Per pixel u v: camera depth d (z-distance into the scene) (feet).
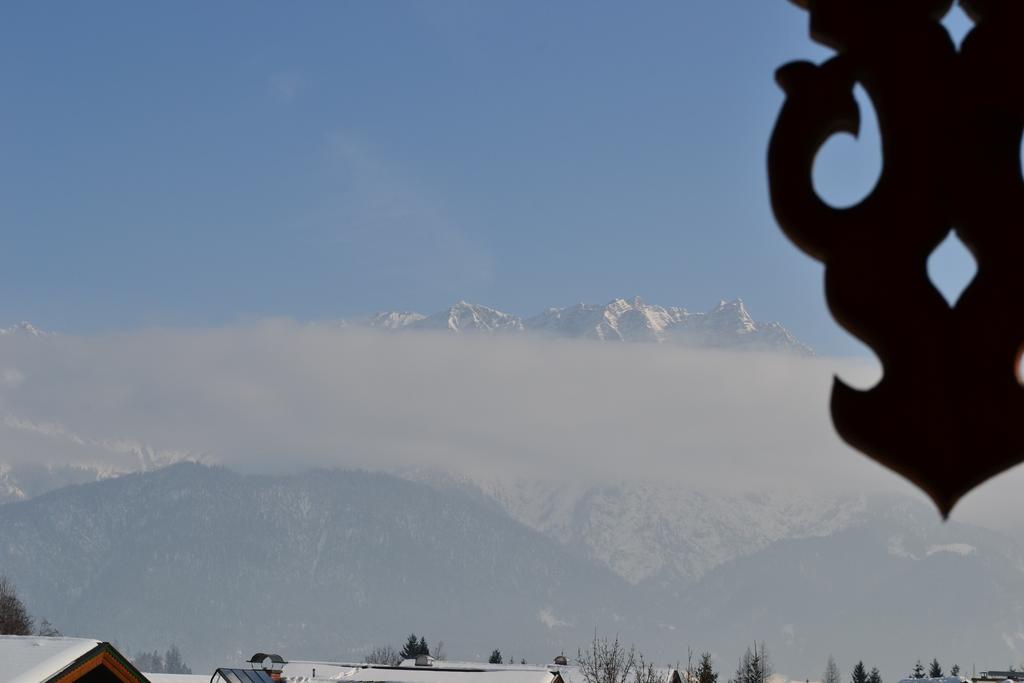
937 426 21.03
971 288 21.42
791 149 21.76
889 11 22.06
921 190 21.56
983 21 22.00
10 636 222.69
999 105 21.84
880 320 21.38
